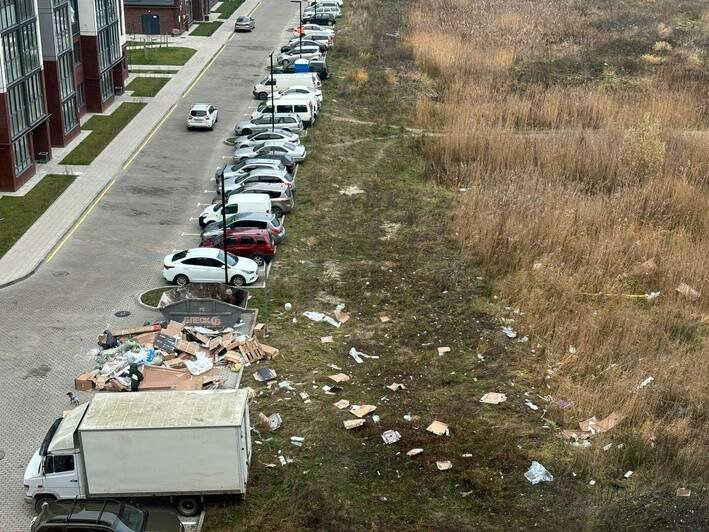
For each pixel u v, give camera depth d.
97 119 62.41
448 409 30.09
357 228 46.00
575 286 38.22
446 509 25.03
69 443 23.84
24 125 49.72
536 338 34.72
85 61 62.41
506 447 27.73
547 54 80.44
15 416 28.72
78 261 40.94
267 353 32.91
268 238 41.12
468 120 60.00
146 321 35.34
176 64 79.12
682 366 32.47
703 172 52.38
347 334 35.38
